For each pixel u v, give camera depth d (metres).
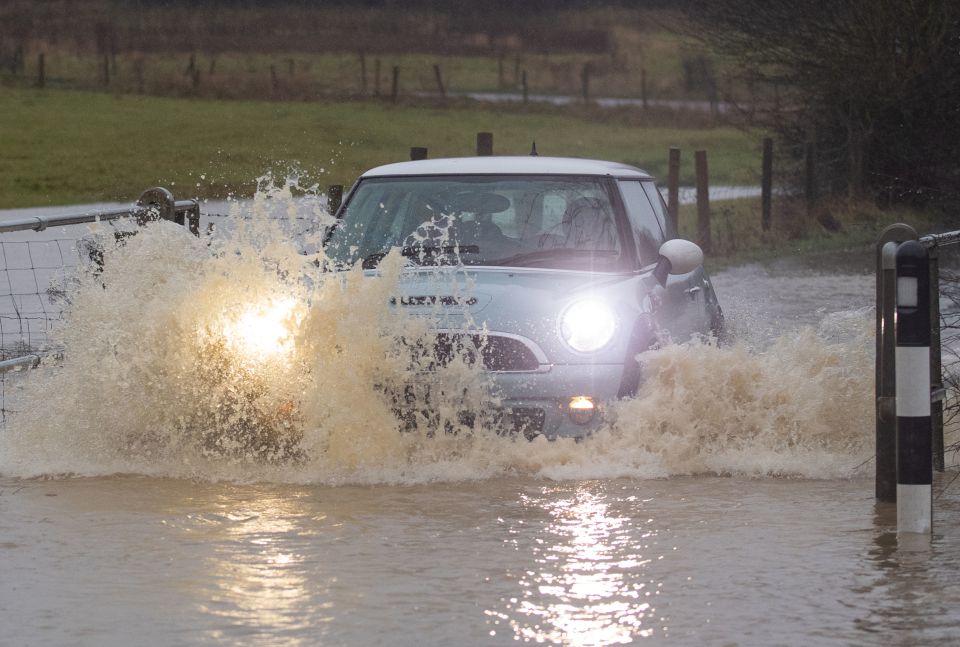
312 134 124.06
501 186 23.59
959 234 21.28
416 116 146.88
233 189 82.19
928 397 16.61
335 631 12.81
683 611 13.47
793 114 76.44
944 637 12.70
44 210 71.06
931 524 16.62
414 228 22.98
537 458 19.95
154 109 142.25
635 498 18.39
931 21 70.62
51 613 13.34
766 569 14.95
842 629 12.93
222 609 13.46
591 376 19.95
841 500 18.42
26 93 152.88
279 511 17.58
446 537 16.28
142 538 16.22
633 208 23.88
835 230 64.56
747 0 74.81
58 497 18.39
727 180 96.50
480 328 19.95
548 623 13.09
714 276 48.56
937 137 71.81
